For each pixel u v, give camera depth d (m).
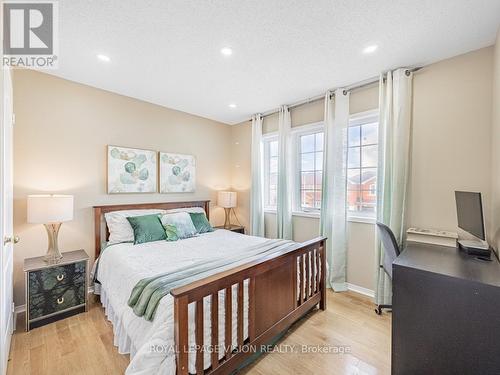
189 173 3.87
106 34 1.88
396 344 1.58
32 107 2.46
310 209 3.52
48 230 2.36
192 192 3.93
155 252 2.37
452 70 2.23
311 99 3.30
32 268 2.11
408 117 2.42
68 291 2.29
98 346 1.87
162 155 3.52
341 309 2.48
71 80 2.71
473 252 1.82
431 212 2.33
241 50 2.12
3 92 1.46
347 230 2.97
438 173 2.30
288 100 3.37
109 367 1.65
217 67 2.43
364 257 2.84
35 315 2.11
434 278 1.46
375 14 1.67
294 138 3.65
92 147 2.87
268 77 2.66
